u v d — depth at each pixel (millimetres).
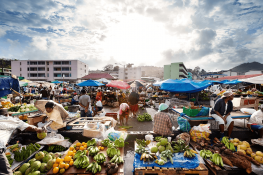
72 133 4586
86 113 6613
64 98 14266
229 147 3924
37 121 4586
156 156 3277
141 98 13586
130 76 75625
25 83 15320
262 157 3385
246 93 12695
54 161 3051
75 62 62406
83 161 2961
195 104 11617
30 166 3051
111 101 13641
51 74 62844
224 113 4887
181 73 71000
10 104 7566
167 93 15188
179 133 4777
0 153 2176
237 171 3111
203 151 3676
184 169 2967
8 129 2824
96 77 27844
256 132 5195
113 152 3297
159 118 4504
